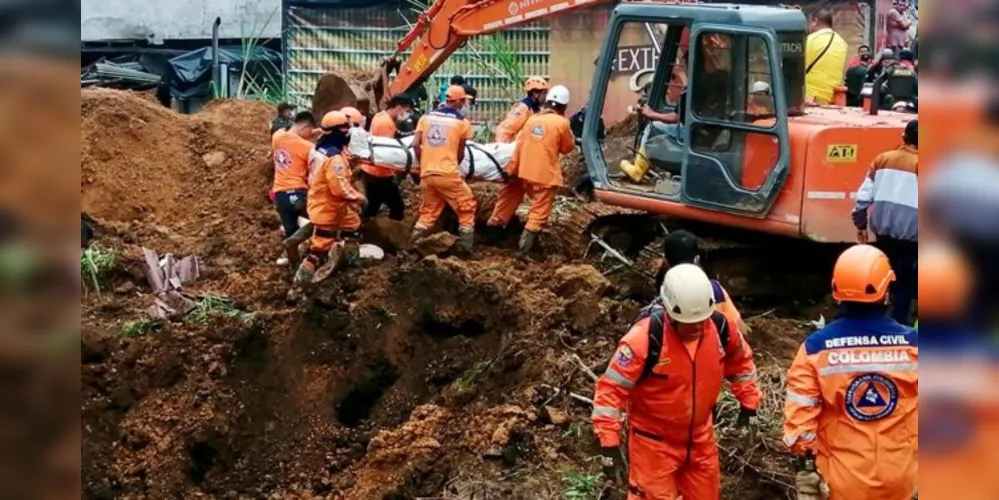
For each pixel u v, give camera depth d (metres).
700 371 6.04
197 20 21.91
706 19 9.30
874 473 5.65
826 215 8.91
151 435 9.65
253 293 11.25
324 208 10.59
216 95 20.25
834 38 11.68
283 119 12.87
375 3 20.38
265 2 21.84
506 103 18.55
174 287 11.42
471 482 7.82
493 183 12.57
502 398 8.99
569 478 7.62
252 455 9.84
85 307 10.77
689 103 9.48
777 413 7.98
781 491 7.29
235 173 13.99
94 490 9.30
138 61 21.72
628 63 14.73
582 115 14.08
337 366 10.34
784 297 9.98
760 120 9.15
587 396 8.48
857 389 5.66
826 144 8.84
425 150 11.05
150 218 13.41
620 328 9.48
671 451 6.20
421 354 10.29
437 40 12.77
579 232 11.73
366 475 8.72
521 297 10.05
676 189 9.91
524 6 12.03
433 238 11.23
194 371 10.09
